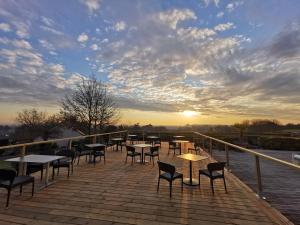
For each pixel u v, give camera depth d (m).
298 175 6.01
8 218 2.78
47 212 2.98
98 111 19.34
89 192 3.85
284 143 14.29
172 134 13.23
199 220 2.78
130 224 2.66
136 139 12.83
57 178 4.79
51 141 5.32
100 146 6.46
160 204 3.32
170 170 3.70
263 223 2.71
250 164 7.72
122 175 5.11
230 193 3.85
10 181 3.17
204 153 9.00
